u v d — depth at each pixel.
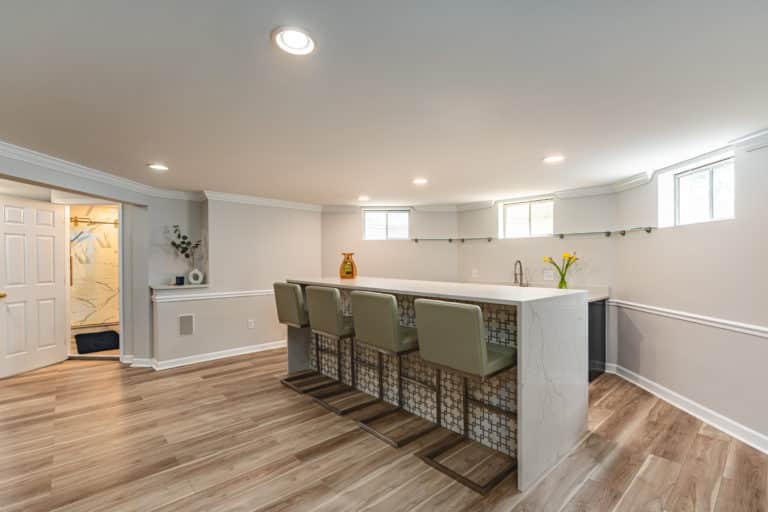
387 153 2.88
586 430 2.65
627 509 1.85
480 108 2.03
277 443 2.54
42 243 4.27
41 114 2.10
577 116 2.14
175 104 1.97
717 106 2.00
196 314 4.49
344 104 1.97
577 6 1.19
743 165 2.49
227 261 4.71
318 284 3.54
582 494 1.98
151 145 2.67
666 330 3.20
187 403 3.23
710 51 1.46
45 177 2.98
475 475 2.16
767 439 2.32
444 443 2.53
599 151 2.83
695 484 2.04
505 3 1.18
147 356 4.36
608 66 1.59
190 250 4.65
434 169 3.41
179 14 1.24
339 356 3.72
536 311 2.12
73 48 1.45
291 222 5.30
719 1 1.16
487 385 2.51
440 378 2.79
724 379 2.62
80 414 3.00
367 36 1.37
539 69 1.61
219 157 2.99
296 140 2.57
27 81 1.71
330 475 2.17
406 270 5.70
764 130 2.33
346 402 3.25
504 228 5.22
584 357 2.61
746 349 2.46
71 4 1.18
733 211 2.77
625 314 3.79
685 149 2.76
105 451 2.43
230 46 1.43
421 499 1.95
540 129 2.35
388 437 2.59
